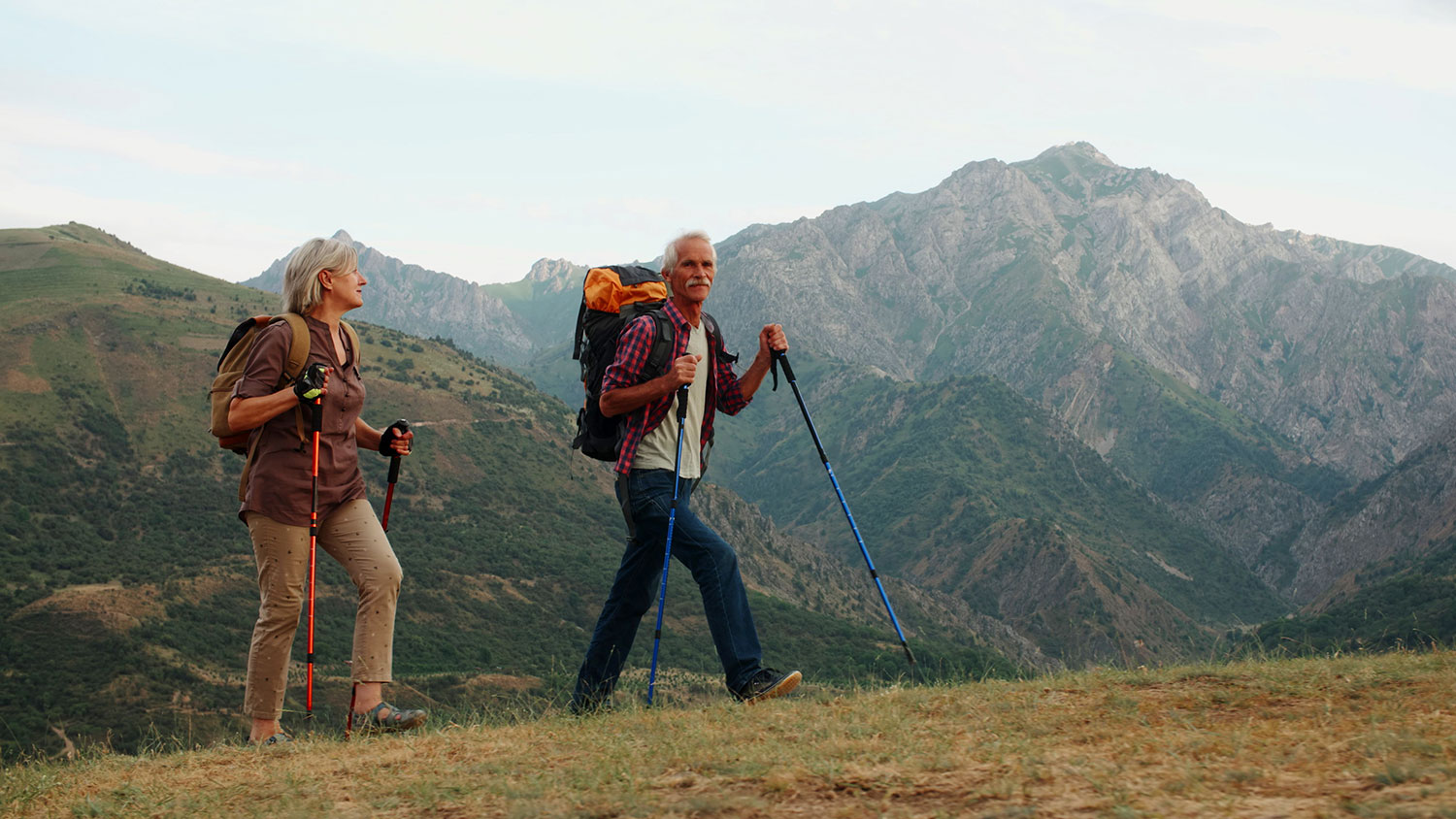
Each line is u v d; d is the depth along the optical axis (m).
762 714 5.51
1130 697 5.39
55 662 95.25
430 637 131.00
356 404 6.70
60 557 138.12
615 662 6.61
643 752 4.64
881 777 3.83
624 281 6.39
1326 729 4.24
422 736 5.90
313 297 6.44
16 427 169.88
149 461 176.25
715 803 3.65
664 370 6.25
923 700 5.72
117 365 198.12
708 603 6.36
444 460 193.12
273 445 6.35
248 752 5.78
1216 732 4.33
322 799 4.40
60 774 5.44
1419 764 3.39
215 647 109.19
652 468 6.37
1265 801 3.17
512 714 6.57
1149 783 3.48
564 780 4.24
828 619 129.38
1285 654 7.30
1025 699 5.54
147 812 4.50
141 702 86.50
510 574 160.62
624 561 6.62
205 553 150.00
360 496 6.71
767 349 7.09
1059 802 3.36
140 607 115.38
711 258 6.55
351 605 107.31
